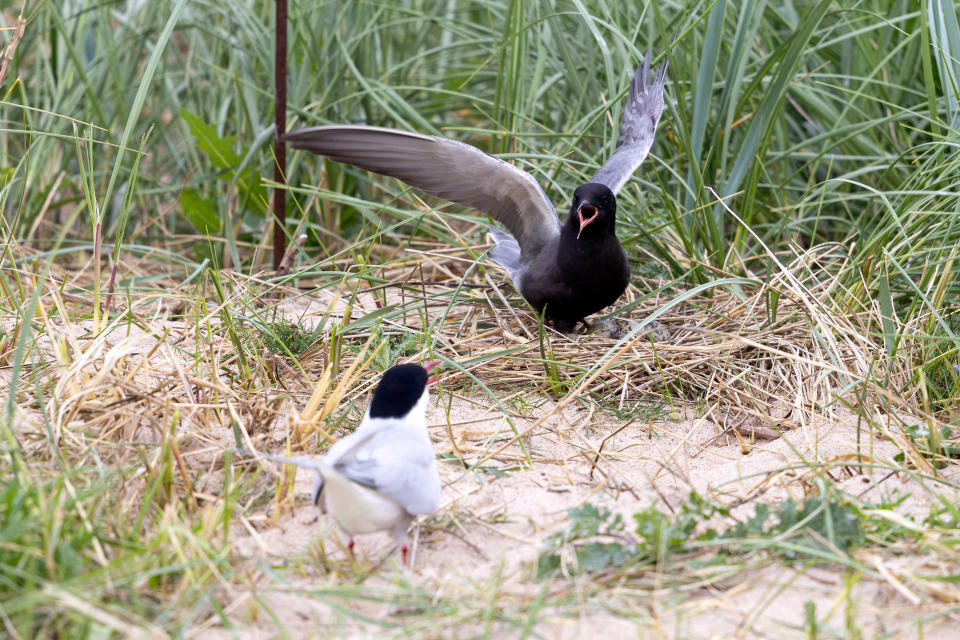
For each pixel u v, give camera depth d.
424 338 10.63
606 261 11.05
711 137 13.36
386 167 10.91
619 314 12.05
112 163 14.84
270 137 14.55
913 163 12.39
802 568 6.82
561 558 6.88
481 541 7.34
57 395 8.33
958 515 7.17
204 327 10.84
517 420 9.54
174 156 16.14
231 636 6.03
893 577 6.48
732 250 12.42
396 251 13.76
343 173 14.88
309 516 7.62
